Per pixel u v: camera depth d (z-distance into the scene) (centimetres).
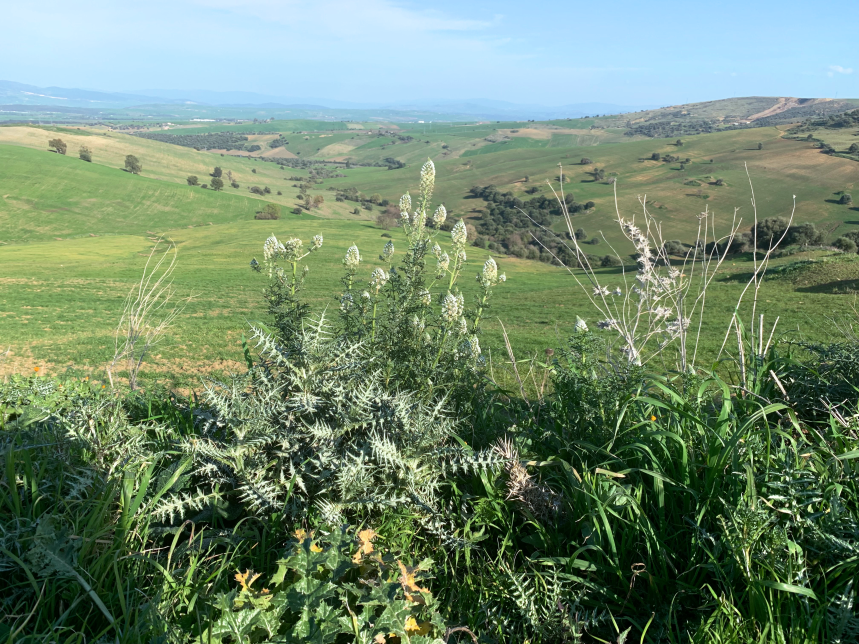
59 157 11962
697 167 15038
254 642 139
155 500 185
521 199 13675
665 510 203
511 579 168
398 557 177
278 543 191
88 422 220
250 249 6938
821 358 286
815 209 10012
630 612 170
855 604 148
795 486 177
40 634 129
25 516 175
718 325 2333
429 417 232
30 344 2478
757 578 154
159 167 15212
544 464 230
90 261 5934
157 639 130
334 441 219
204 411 248
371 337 288
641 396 237
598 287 272
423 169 325
